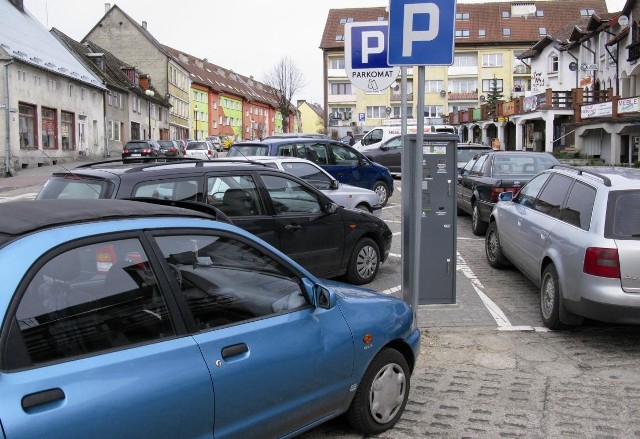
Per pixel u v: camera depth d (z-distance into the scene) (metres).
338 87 64.94
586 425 4.16
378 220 8.04
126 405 2.52
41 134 32.72
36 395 2.29
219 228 3.27
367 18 65.62
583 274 5.42
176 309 2.89
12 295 2.36
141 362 2.65
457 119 54.94
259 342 3.14
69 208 2.92
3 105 28.20
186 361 2.79
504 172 11.34
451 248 6.64
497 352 5.54
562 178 6.85
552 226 6.33
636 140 29.05
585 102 34.38
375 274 8.02
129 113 49.66
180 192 5.95
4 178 26.19
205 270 3.12
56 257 2.55
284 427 3.28
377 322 3.88
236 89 92.38
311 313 3.51
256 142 13.11
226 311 3.13
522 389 4.76
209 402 2.84
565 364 5.27
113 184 5.55
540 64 49.38
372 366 3.86
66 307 2.54
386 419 3.99
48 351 2.43
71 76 36.03
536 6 65.50
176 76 66.88
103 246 2.74
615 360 5.37
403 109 6.25
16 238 2.53
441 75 64.38
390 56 5.30
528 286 7.83
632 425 4.18
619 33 34.47
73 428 2.34
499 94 52.62
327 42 64.44
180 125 68.31
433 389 4.75
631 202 5.48
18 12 38.28
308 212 7.09
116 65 52.22
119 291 2.74
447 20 5.22
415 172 5.61
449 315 6.53
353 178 14.53
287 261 3.55
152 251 2.91
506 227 8.02
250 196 6.54
